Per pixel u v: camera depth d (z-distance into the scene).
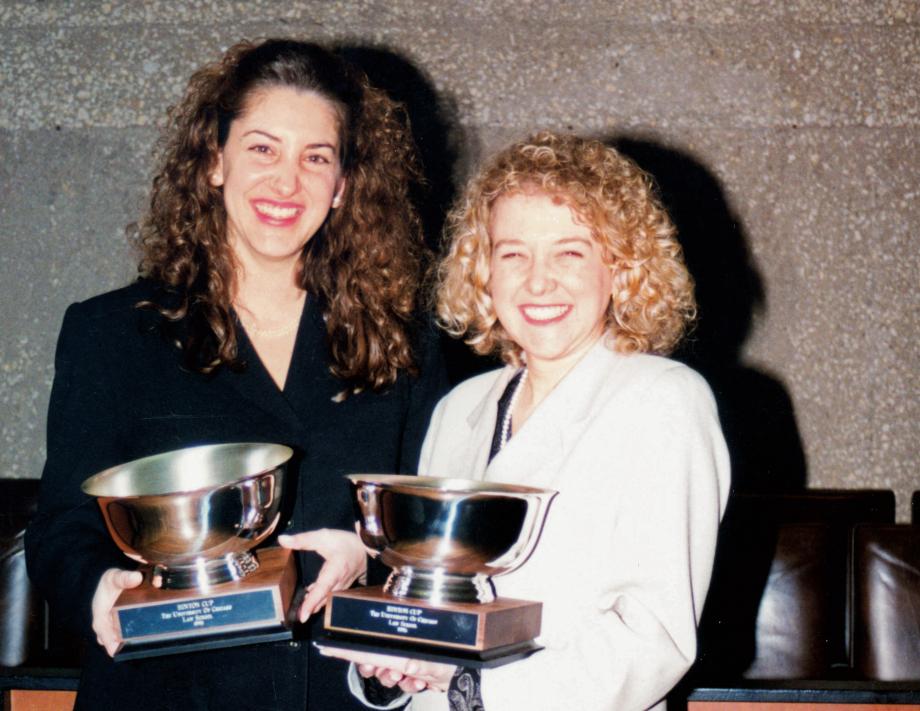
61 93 2.85
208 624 1.27
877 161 2.84
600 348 1.45
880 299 2.84
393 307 1.67
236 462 1.40
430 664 1.30
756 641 2.22
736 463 2.83
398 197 1.73
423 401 1.67
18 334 2.85
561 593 1.31
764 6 2.83
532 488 1.27
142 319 1.50
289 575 1.39
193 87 1.62
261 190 1.49
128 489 1.36
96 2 2.85
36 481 2.37
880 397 2.84
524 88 2.83
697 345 2.83
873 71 2.84
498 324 1.56
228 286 1.55
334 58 1.60
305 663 1.46
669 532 1.27
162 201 1.60
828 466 2.84
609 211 1.39
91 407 1.46
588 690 1.22
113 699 1.42
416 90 2.83
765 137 2.84
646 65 2.83
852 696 1.76
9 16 2.86
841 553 2.28
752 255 2.84
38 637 2.14
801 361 2.84
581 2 2.83
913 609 2.14
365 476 1.31
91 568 1.37
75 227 2.85
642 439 1.32
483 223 1.49
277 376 1.58
